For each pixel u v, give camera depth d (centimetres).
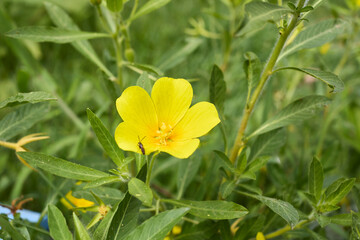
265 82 33
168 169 48
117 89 40
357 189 34
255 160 33
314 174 32
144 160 31
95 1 37
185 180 38
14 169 49
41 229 34
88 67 65
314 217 33
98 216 30
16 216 34
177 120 31
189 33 59
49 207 28
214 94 34
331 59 56
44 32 36
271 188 45
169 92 30
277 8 30
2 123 36
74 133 56
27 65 50
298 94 55
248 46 59
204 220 34
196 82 58
